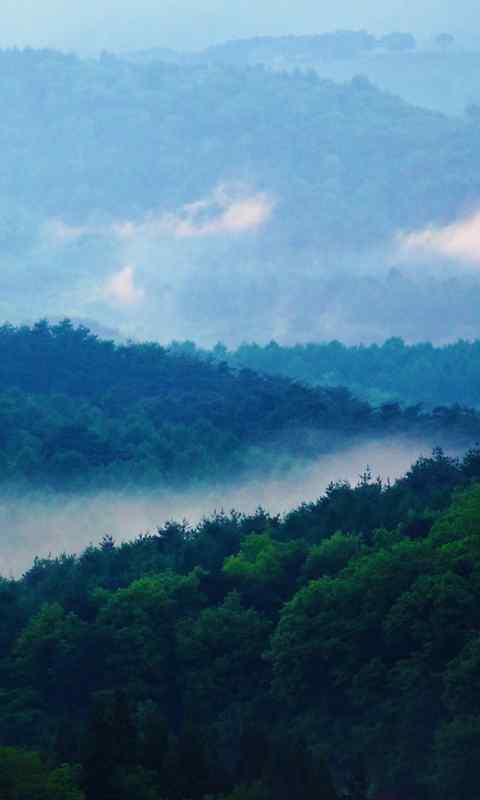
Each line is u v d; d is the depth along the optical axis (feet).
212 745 361.10
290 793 337.11
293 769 341.41
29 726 437.99
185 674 463.83
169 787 337.31
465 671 392.27
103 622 489.26
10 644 501.97
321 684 437.17
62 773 329.72
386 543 503.61
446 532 473.26
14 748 354.95
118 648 470.80
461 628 418.31
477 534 460.96
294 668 436.35
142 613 486.79
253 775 349.61
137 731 382.63
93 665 469.98
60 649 469.57
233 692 458.91
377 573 449.06
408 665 415.44
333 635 439.63
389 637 428.15
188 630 477.77
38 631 479.00
